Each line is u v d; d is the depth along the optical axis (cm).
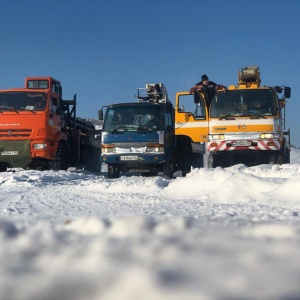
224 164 1567
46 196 856
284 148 1612
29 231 168
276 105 1489
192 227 178
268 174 1070
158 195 848
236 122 1493
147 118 1552
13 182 1341
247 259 98
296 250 111
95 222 182
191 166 1619
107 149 1556
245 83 1582
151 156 1530
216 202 683
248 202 654
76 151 2080
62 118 1955
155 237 141
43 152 1769
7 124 1769
